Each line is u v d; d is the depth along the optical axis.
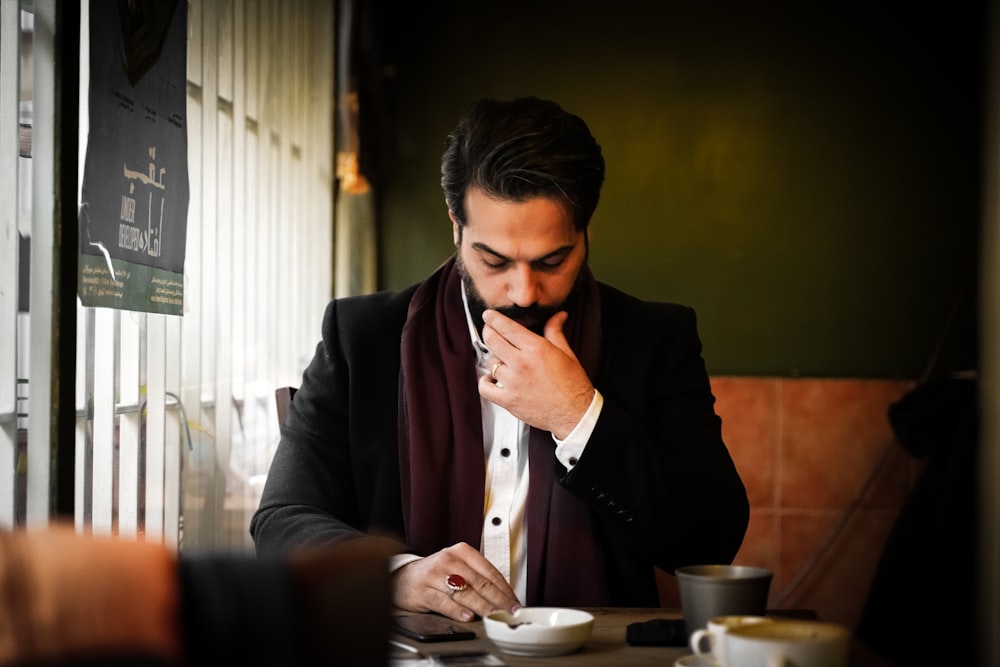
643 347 1.58
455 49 3.99
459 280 1.59
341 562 0.56
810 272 3.94
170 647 0.51
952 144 3.91
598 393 1.36
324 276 3.34
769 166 3.95
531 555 1.47
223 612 0.53
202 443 2.08
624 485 1.34
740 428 3.85
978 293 3.80
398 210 3.99
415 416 1.51
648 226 3.96
